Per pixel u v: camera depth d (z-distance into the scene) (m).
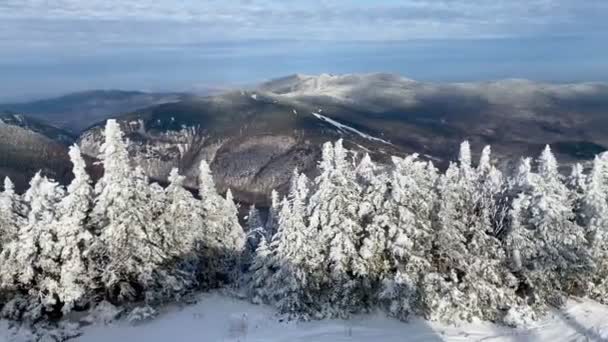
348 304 26.70
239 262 40.75
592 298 31.69
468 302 26.39
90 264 27.28
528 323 26.52
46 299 25.88
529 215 29.98
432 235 27.80
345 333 24.66
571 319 26.97
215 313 28.19
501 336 24.86
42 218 27.02
